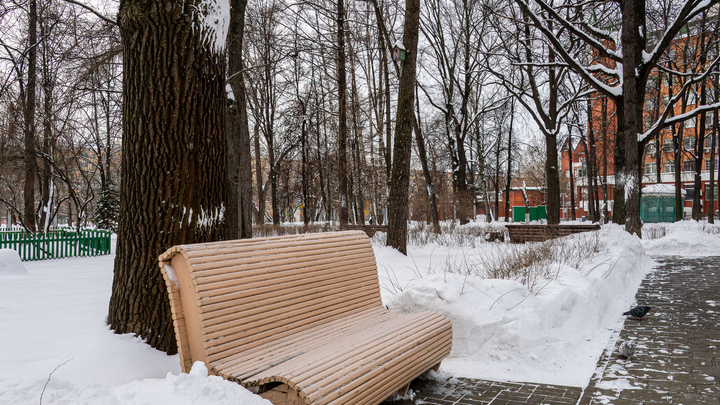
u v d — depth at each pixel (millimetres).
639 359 4633
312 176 34156
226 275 3102
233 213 7801
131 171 4137
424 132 37031
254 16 17062
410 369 3551
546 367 4496
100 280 9469
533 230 17406
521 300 5258
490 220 35375
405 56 13062
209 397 2428
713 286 8883
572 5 16656
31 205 20547
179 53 4043
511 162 43375
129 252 4074
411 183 51844
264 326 3275
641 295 8109
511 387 3992
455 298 5016
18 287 8352
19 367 3580
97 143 24031
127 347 3787
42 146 19641
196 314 2930
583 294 6266
